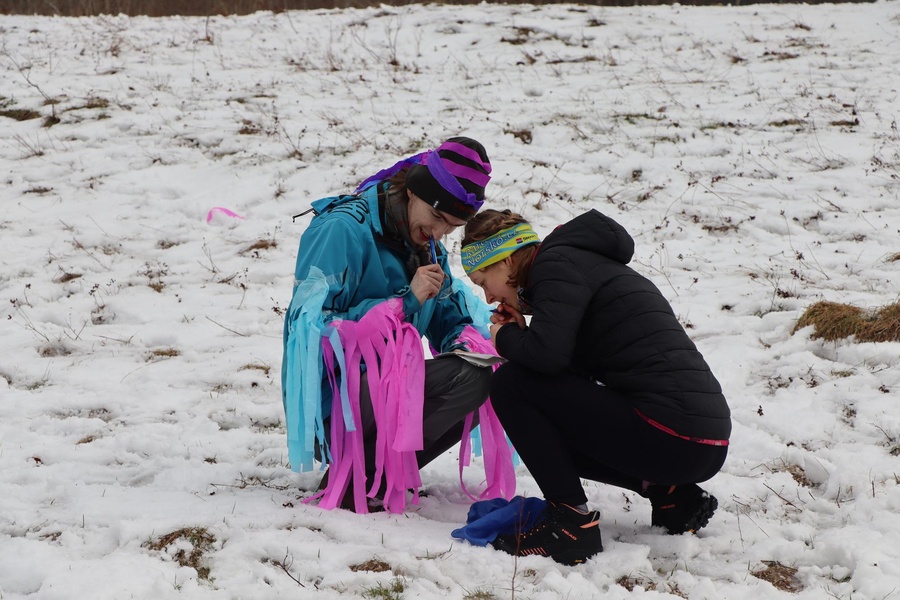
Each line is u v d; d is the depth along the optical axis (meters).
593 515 3.38
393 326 3.79
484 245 3.52
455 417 3.87
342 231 3.87
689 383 3.31
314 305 3.79
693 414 3.28
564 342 3.28
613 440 3.35
